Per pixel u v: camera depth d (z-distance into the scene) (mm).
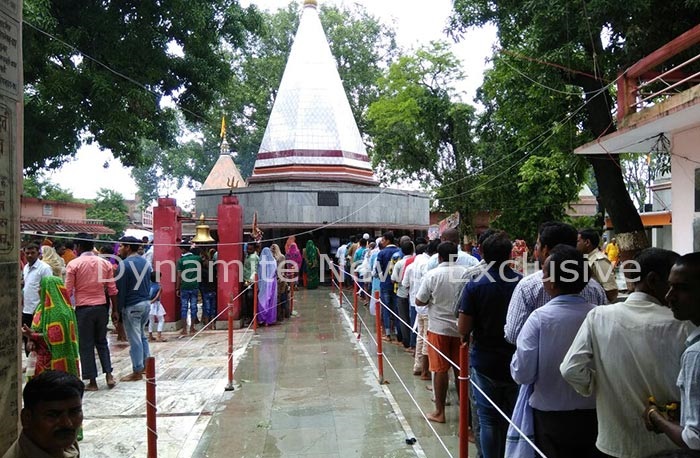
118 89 13898
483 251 4621
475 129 24344
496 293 4445
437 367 5945
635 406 2898
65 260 12398
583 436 3463
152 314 11047
